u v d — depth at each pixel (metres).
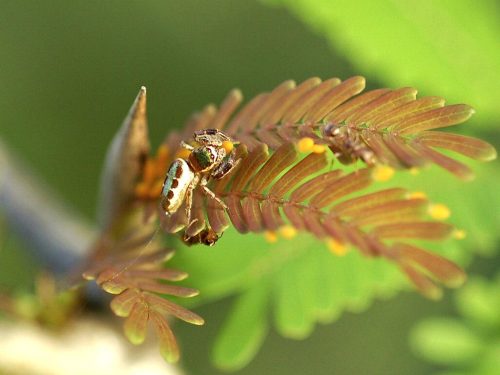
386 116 0.08
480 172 0.13
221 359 0.12
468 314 0.13
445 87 0.13
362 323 0.21
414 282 0.08
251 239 0.12
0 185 0.13
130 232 0.10
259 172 0.08
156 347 0.11
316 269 0.12
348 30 0.13
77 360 0.11
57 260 0.13
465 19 0.13
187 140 0.10
